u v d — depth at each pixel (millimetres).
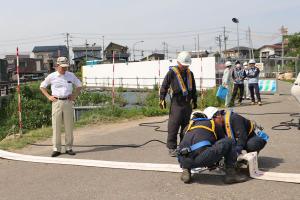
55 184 6711
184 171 6328
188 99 8070
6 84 23531
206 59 33031
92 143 10148
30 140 10789
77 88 9062
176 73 7988
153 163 7633
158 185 6309
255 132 6855
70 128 8938
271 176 6340
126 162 7828
